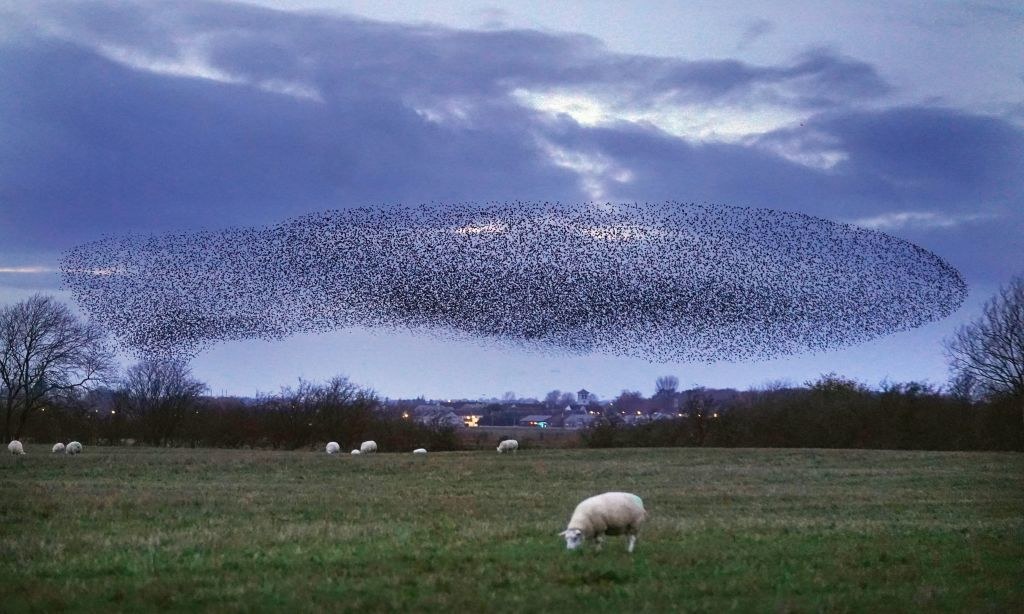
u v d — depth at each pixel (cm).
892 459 5425
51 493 3322
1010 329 6631
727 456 5619
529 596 1461
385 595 1459
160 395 8419
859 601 1493
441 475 4612
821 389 7638
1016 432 6638
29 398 8338
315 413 7988
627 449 6088
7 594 1467
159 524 2438
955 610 1449
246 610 1344
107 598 1445
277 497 3328
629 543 1933
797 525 2592
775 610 1379
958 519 2950
